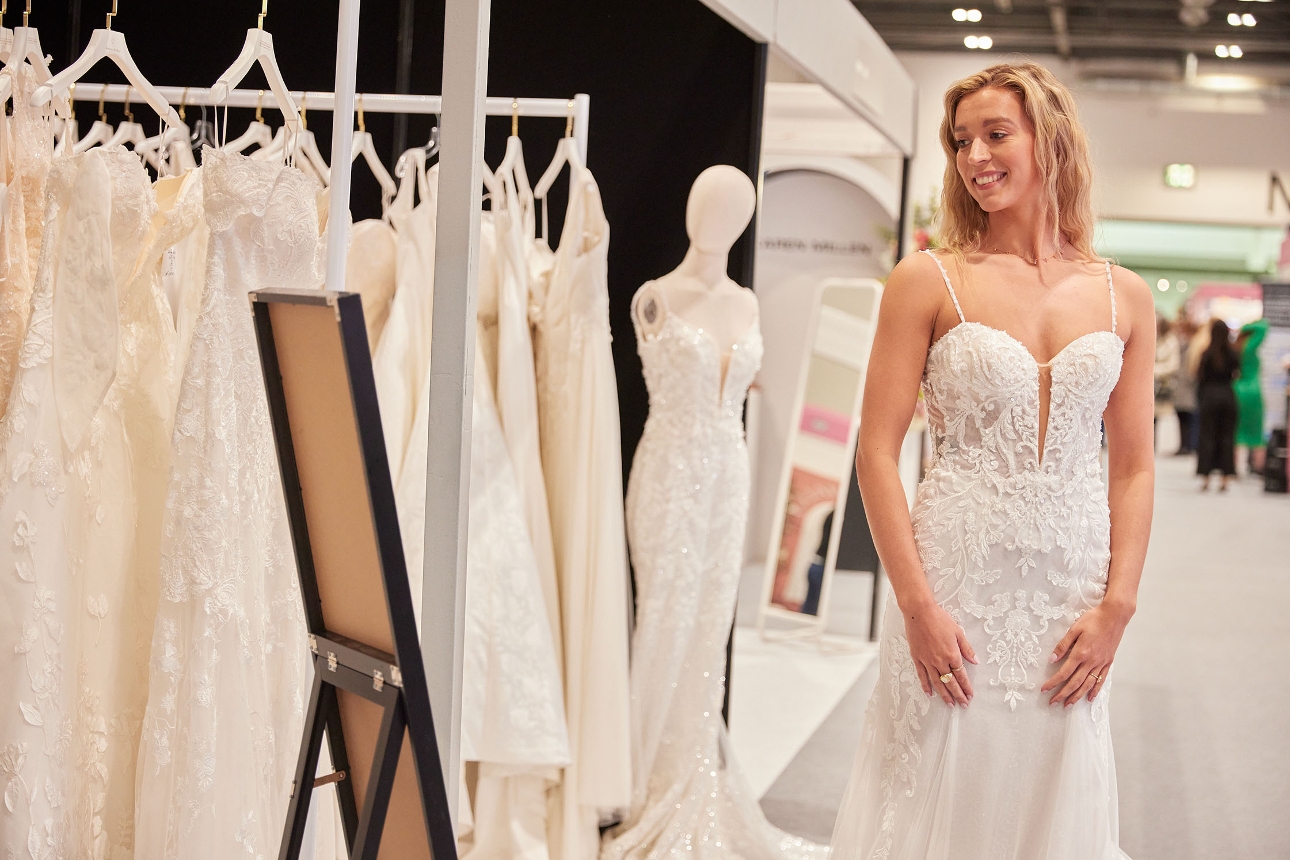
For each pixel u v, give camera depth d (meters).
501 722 2.84
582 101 3.03
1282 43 9.75
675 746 3.21
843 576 6.20
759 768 4.06
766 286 7.21
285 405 1.61
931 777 2.04
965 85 2.13
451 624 2.11
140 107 3.88
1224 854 3.39
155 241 2.19
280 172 2.10
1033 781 2.02
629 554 3.38
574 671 3.03
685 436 3.14
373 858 1.46
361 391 1.38
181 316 2.41
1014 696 2.01
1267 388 15.00
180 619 2.00
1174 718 4.85
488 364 3.04
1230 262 15.35
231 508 2.04
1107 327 2.05
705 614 3.21
